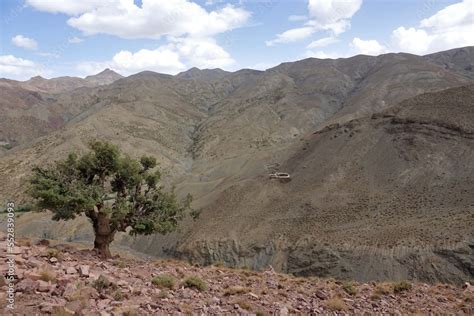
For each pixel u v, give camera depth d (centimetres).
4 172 15150
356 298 1550
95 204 1941
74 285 1037
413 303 1542
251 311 1168
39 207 1989
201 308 1102
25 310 849
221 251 8800
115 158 2106
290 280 1808
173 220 2316
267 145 19325
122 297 1045
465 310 1488
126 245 10231
